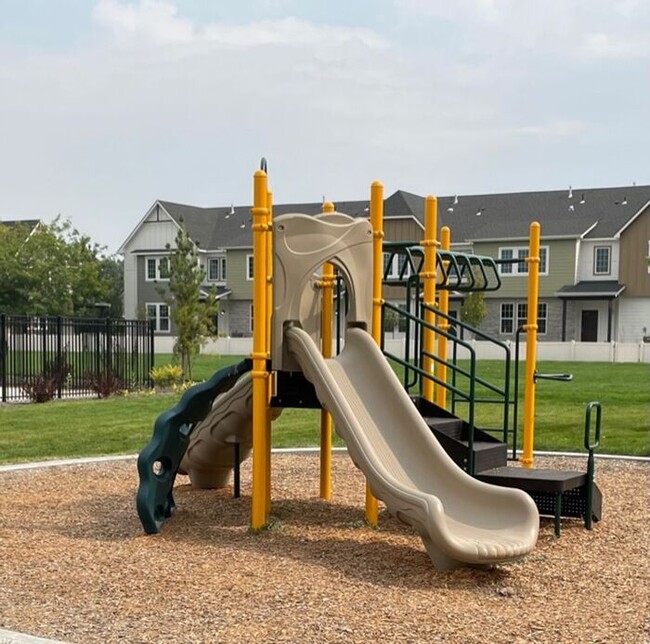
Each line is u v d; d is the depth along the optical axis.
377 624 4.48
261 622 4.52
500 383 22.67
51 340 22.47
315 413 16.44
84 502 7.98
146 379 22.86
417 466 6.20
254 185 6.67
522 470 7.14
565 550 6.27
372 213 7.09
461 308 38.22
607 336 41.22
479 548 5.32
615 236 41.00
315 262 6.71
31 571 5.53
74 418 15.51
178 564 5.70
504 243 42.84
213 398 7.38
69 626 4.48
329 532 6.71
